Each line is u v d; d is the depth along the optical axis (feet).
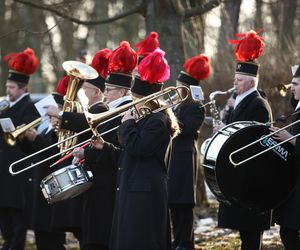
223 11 65.62
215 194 33.78
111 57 35.91
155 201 31.76
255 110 36.63
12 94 45.62
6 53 120.57
